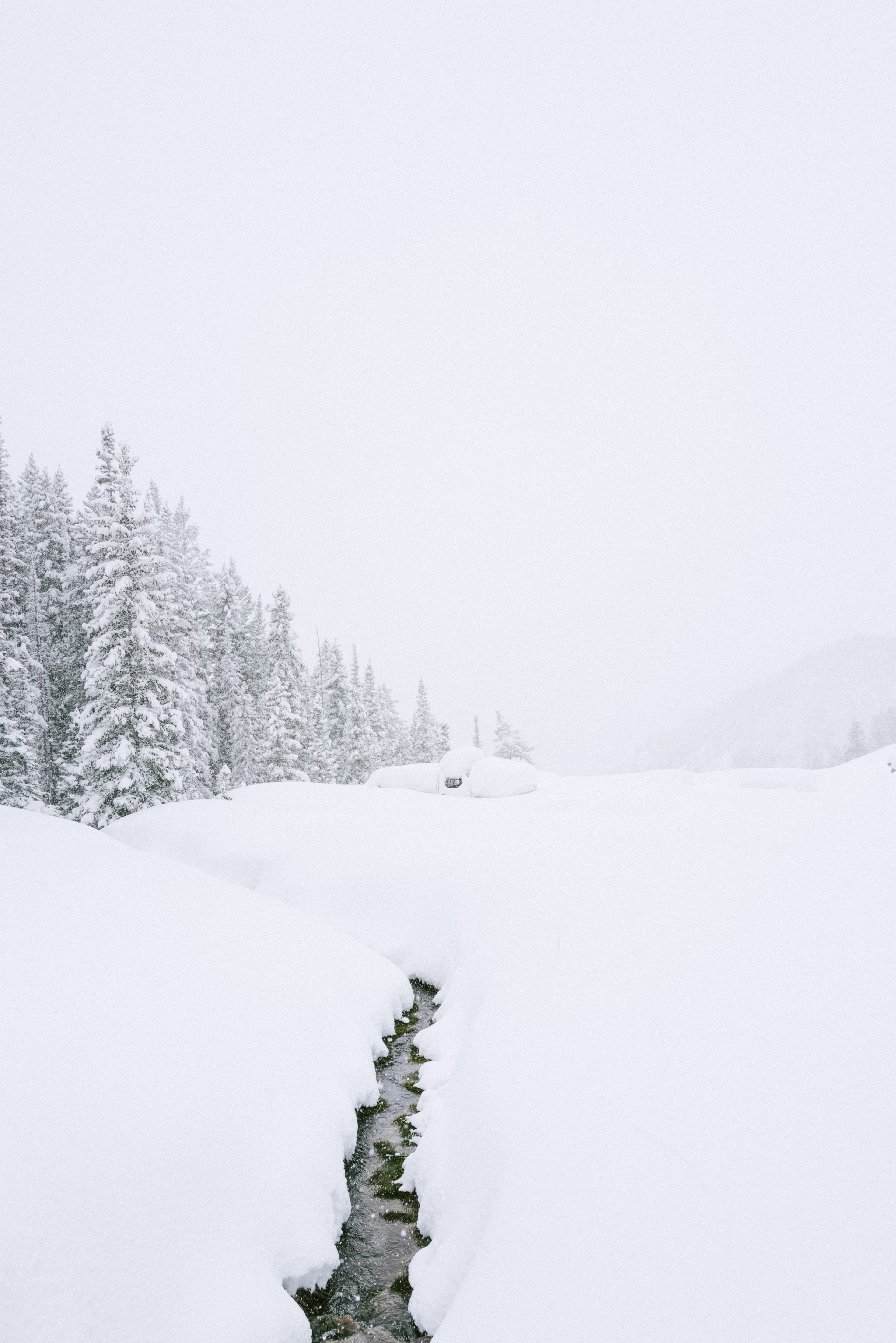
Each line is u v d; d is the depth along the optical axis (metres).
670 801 15.49
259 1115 5.25
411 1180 5.82
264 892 12.52
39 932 6.81
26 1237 3.54
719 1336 2.92
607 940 7.30
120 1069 4.88
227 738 36.28
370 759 45.69
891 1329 2.68
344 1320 4.54
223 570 39.88
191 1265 4.05
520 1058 5.72
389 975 9.02
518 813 16.33
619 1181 4.02
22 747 24.33
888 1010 4.68
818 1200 3.41
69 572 29.88
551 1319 3.34
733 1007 5.34
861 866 7.35
